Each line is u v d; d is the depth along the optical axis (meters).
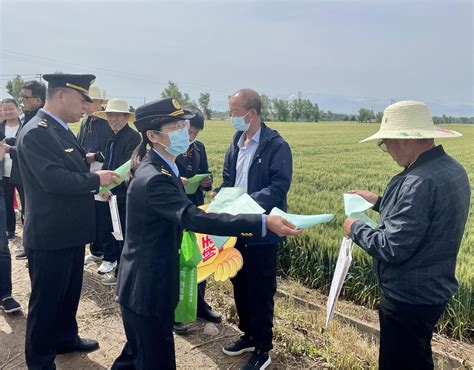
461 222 2.33
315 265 5.47
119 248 5.00
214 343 3.89
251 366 3.38
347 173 14.56
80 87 3.23
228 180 3.69
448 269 2.36
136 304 2.43
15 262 5.78
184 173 4.21
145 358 2.54
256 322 3.39
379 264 2.52
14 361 3.51
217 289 4.97
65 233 3.20
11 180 6.14
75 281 3.55
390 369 2.52
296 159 19.00
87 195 3.38
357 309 4.79
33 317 3.20
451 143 28.58
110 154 5.18
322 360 3.59
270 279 3.35
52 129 3.16
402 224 2.23
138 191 2.40
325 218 2.50
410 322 2.39
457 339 4.18
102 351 3.73
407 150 2.46
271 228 2.25
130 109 5.59
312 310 4.59
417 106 2.47
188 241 2.70
